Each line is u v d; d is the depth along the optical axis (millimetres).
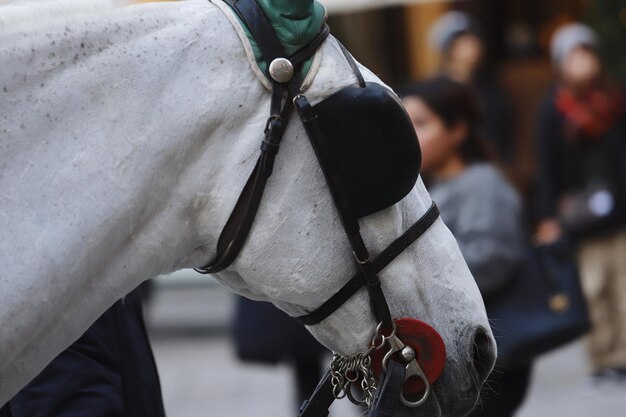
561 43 12172
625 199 11672
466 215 6734
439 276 3725
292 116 3477
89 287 3410
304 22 3496
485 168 6867
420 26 19391
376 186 3529
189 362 13664
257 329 8469
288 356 8445
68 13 3389
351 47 18656
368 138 3518
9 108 3295
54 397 4211
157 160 3385
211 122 3422
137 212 3393
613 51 14875
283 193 3479
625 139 11797
